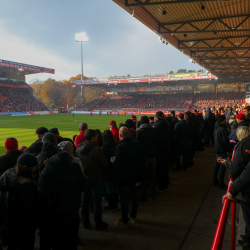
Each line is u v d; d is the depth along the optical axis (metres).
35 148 3.46
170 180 5.60
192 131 6.64
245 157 2.46
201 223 3.48
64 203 2.26
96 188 3.33
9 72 59.41
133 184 3.51
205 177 5.80
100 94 88.06
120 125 5.18
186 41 12.38
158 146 4.73
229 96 54.31
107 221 3.66
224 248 2.80
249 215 2.40
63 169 2.27
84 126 4.49
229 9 8.19
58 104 83.88
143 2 6.48
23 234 2.22
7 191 2.10
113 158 3.91
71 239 2.35
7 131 17.55
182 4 7.66
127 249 2.87
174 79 50.94
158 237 3.12
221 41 12.88
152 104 62.59
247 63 20.20
